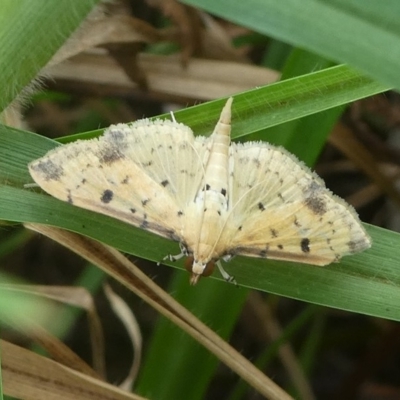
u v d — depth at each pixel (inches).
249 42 6.1
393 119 6.0
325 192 4.3
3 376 4.2
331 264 4.4
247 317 6.3
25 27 3.9
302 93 4.3
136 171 4.3
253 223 4.3
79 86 5.5
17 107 4.2
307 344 5.9
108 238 4.3
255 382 4.4
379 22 3.5
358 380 6.1
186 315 4.3
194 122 4.4
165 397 4.8
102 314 6.3
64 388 4.3
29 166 4.1
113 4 5.3
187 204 4.3
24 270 6.5
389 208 6.4
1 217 4.2
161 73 5.5
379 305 4.3
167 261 4.4
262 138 4.8
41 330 4.4
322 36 3.5
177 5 5.4
